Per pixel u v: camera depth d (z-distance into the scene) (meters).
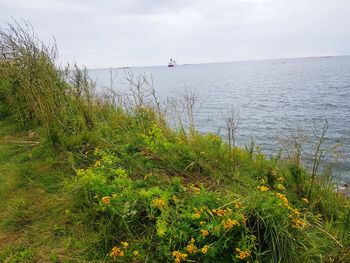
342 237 3.34
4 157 4.91
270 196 3.38
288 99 42.03
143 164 4.28
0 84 6.90
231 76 126.75
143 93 6.09
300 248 3.08
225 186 4.02
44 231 3.24
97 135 4.98
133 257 2.85
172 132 5.52
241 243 2.82
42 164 4.54
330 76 100.62
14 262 2.86
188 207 3.15
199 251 2.80
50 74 6.21
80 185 3.51
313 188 4.35
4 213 3.58
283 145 6.66
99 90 6.42
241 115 27.72
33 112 6.02
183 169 4.35
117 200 3.23
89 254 2.92
